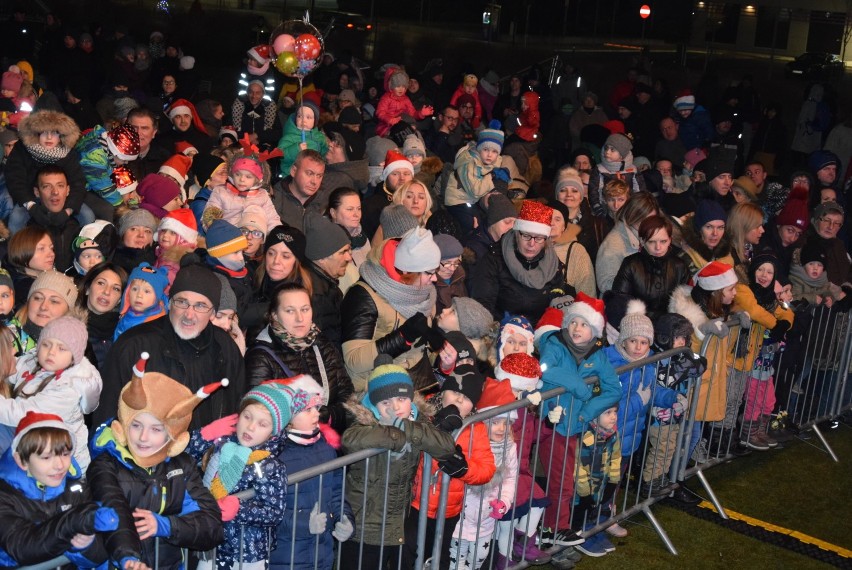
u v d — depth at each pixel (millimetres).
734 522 6605
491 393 5137
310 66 9500
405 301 5477
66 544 3295
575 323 5516
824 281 8195
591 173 9078
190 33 28172
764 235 8562
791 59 33781
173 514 3695
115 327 5121
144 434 3602
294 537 4102
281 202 7164
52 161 6695
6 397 4309
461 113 14406
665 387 6168
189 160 7801
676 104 16125
